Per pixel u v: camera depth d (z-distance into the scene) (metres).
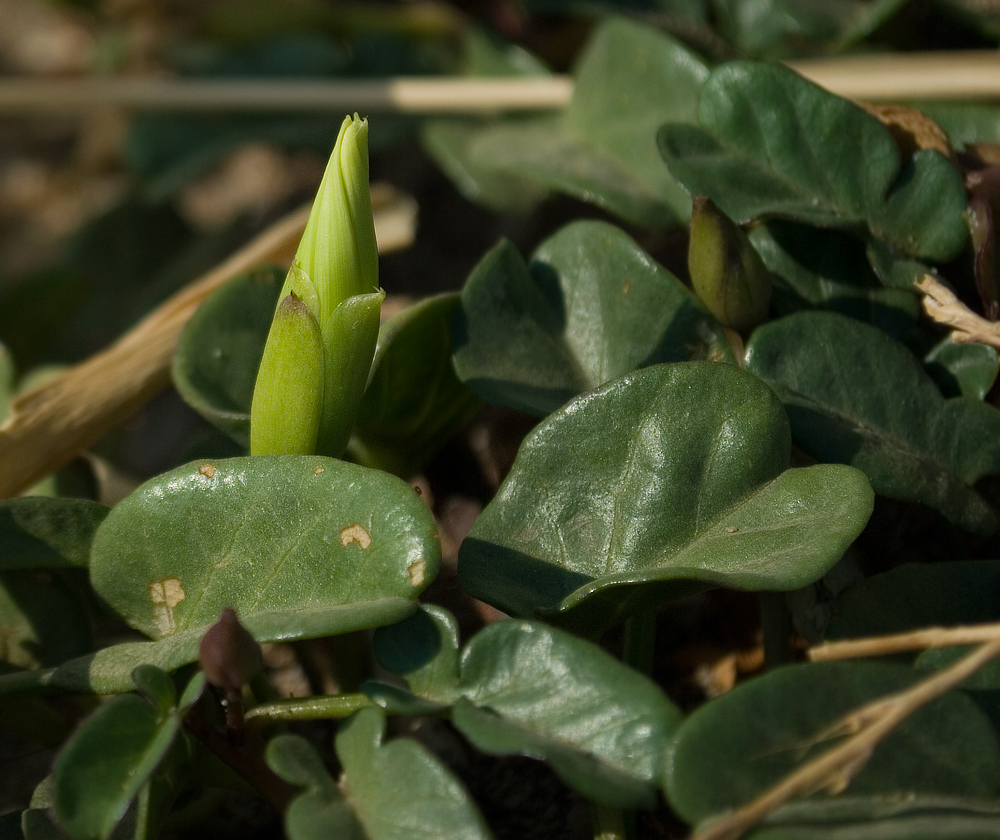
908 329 0.31
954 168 0.31
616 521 0.29
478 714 0.27
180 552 0.28
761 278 0.30
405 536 0.28
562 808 0.30
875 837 0.26
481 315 0.31
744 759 0.26
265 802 0.30
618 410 0.29
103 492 0.33
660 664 0.31
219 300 0.32
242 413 0.30
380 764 0.27
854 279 0.31
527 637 0.27
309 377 0.28
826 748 0.26
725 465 0.29
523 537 0.29
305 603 0.28
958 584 0.29
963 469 0.30
